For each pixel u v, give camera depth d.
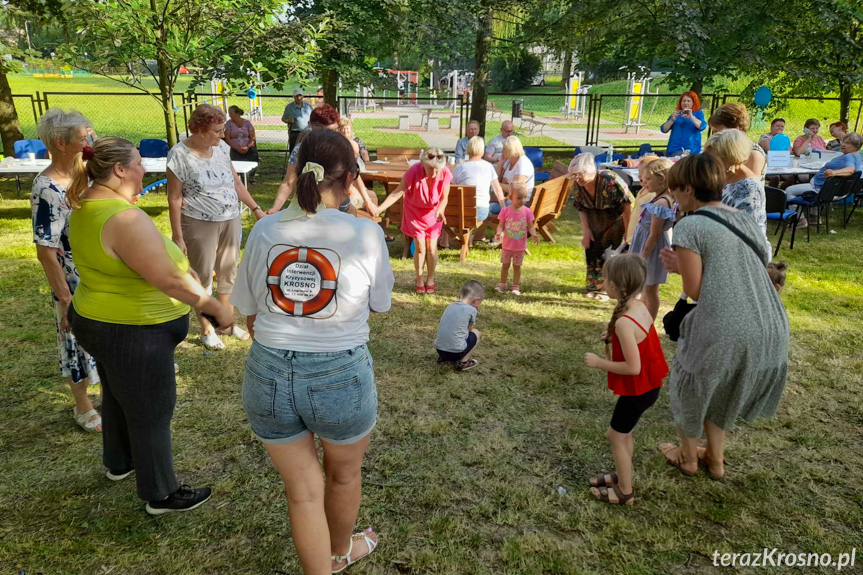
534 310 6.11
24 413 3.93
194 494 3.06
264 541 2.85
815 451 3.67
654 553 2.81
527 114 24.45
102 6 9.05
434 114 33.38
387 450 3.63
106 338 2.57
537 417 4.06
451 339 4.60
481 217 7.76
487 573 2.68
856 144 9.36
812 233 9.52
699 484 3.33
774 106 17.09
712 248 2.94
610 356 3.17
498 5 14.84
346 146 2.17
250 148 12.73
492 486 3.30
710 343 2.97
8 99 13.39
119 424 3.07
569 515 3.07
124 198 2.54
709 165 2.99
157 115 26.64
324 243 2.11
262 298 2.15
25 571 2.61
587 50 16.38
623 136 24.31
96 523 2.93
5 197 10.88
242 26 10.42
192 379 4.45
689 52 12.77
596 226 6.30
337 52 13.42
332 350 2.12
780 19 14.09
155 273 2.43
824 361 4.94
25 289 6.31
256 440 3.69
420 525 2.98
